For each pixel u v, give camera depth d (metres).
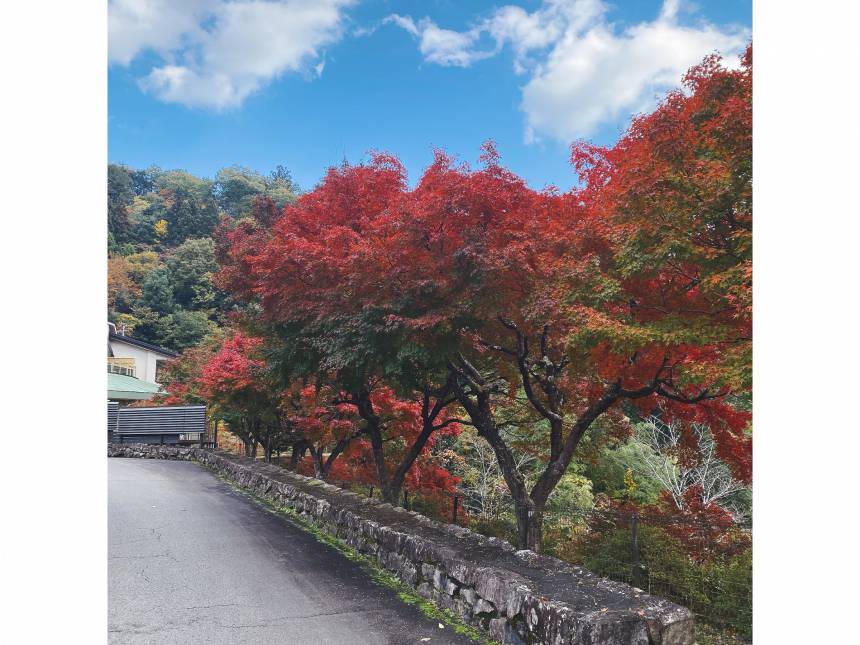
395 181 9.24
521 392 13.46
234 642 4.63
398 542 6.60
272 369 10.28
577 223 7.37
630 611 4.23
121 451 22.05
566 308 6.64
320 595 5.84
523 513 8.50
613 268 7.07
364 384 9.98
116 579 6.14
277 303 9.06
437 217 7.30
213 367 15.95
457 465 18.88
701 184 5.62
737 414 8.56
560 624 4.19
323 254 8.22
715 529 6.81
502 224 7.29
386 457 16.14
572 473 16.81
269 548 7.71
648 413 9.33
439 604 5.61
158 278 51.19
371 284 7.66
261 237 10.47
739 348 5.23
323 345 8.43
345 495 9.84
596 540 7.27
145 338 47.59
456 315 7.15
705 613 5.58
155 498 11.54
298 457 19.80
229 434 28.09
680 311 6.61
